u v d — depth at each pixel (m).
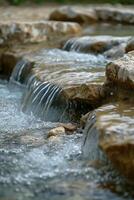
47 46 11.45
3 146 6.50
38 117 7.91
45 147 6.40
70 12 14.95
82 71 8.43
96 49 10.44
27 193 5.21
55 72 8.52
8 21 12.66
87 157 5.97
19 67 10.06
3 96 9.22
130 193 5.14
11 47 11.57
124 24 15.00
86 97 7.21
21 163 5.92
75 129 7.03
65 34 12.61
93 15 15.23
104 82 7.21
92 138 5.90
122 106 6.52
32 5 19.20
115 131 5.58
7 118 7.84
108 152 5.34
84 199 5.07
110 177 5.43
